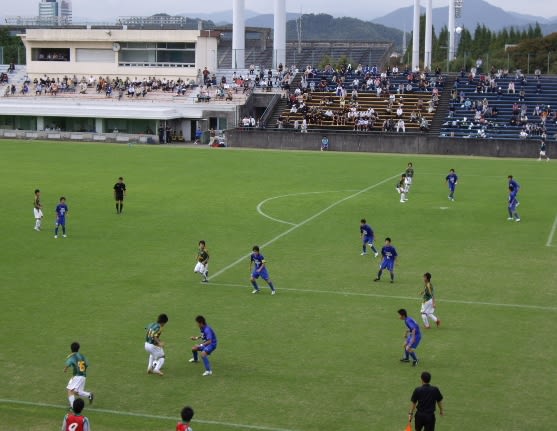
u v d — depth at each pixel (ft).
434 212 193.06
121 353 94.89
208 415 78.23
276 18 426.92
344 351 96.37
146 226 172.76
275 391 84.28
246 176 250.57
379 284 127.54
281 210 193.47
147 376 88.12
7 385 85.15
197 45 404.36
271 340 100.22
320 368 90.84
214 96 383.45
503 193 222.28
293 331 103.81
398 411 79.41
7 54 577.84
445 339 100.99
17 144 344.28
